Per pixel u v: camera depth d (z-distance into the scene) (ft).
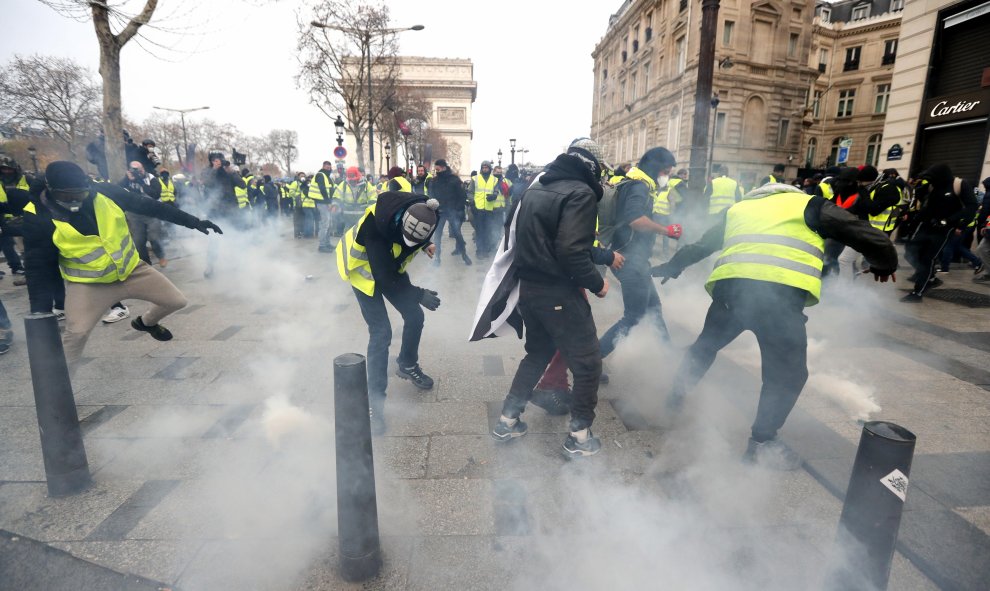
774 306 8.07
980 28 34.99
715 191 27.17
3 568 6.24
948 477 8.26
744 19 76.54
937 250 19.83
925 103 38.93
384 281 9.48
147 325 11.64
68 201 9.70
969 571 6.21
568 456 8.69
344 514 5.84
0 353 13.66
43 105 113.80
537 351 9.09
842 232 7.60
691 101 82.74
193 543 6.68
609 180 17.02
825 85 128.67
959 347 14.80
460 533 6.93
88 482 7.83
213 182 27.40
